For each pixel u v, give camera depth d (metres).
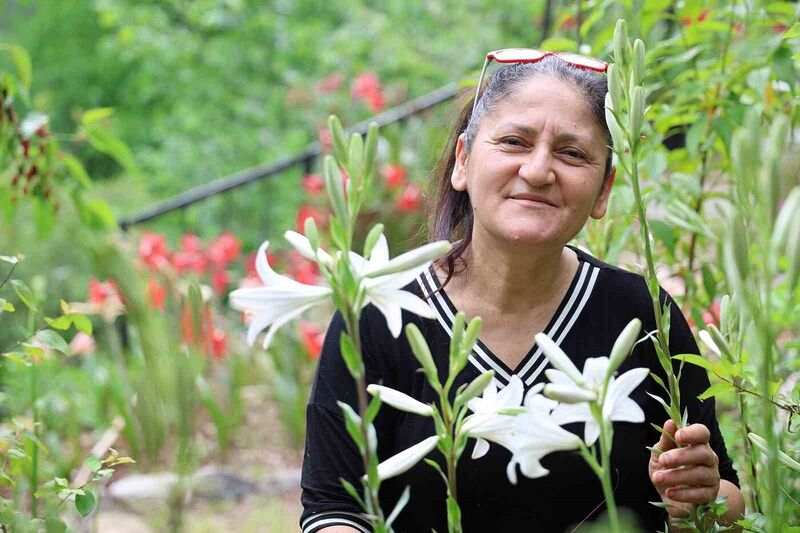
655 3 2.55
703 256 2.82
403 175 5.74
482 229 1.79
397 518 1.85
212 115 9.66
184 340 3.20
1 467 2.25
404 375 1.82
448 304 1.83
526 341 1.81
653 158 2.41
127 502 4.04
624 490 1.79
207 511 4.22
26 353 2.16
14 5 12.75
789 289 1.05
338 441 1.84
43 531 2.15
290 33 9.80
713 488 1.56
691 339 1.85
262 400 5.49
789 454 1.82
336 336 1.87
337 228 1.18
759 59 2.50
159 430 3.33
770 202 1.04
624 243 2.55
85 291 6.20
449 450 1.30
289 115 9.45
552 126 1.67
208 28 10.16
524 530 1.78
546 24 3.81
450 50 9.05
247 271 7.00
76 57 11.44
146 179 9.45
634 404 1.24
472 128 1.82
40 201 3.09
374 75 8.22
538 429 1.25
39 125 2.89
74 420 4.31
